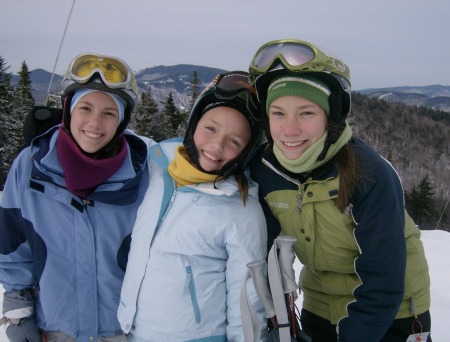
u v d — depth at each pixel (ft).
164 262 6.05
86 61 6.29
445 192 212.84
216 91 6.30
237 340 5.97
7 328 6.53
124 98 6.46
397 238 5.51
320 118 5.64
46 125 6.73
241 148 6.45
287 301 6.15
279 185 6.53
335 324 7.24
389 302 5.59
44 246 6.41
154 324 5.96
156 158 6.96
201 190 6.16
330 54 5.79
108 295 6.76
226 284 6.23
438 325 12.10
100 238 6.64
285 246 5.96
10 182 6.39
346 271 6.57
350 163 5.60
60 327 6.60
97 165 6.25
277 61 5.76
